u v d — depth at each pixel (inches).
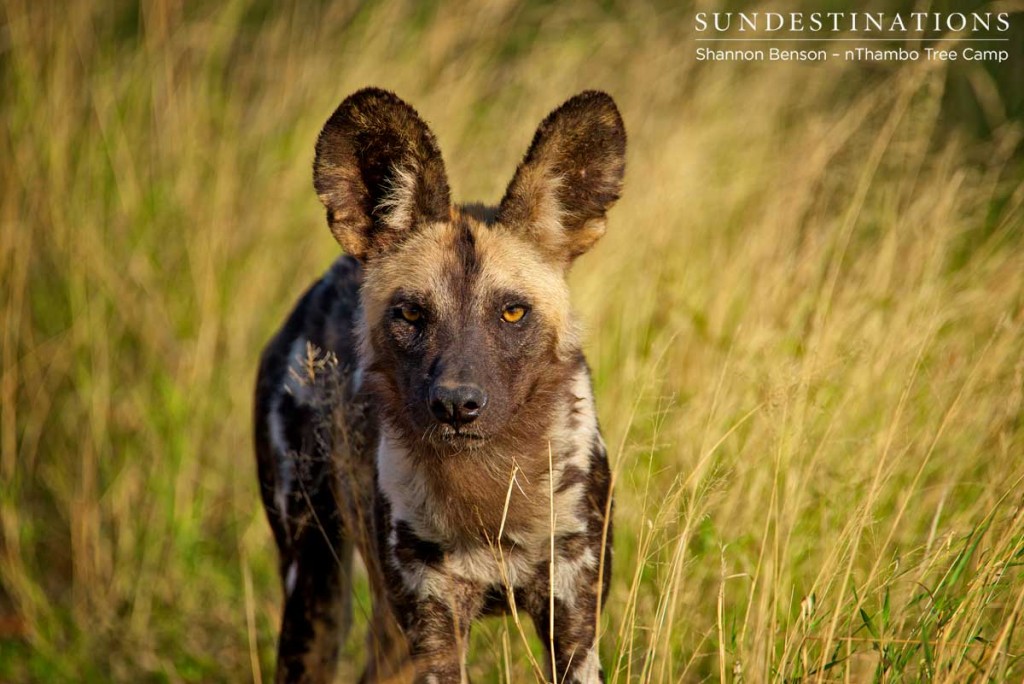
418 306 363.3
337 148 378.6
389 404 369.1
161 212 632.4
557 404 365.4
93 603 546.3
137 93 669.9
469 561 356.8
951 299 482.9
